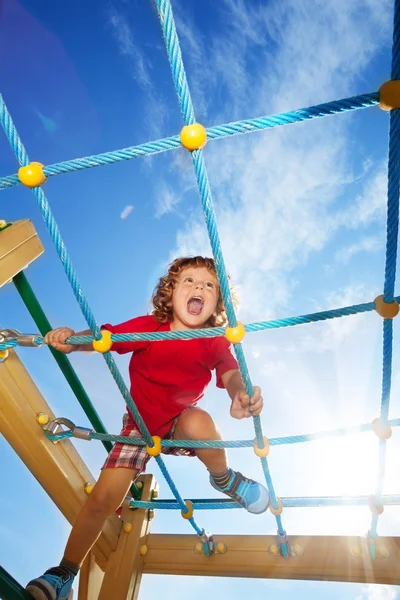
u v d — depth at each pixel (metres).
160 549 2.51
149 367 2.18
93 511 2.03
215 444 1.95
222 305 2.43
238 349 1.60
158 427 2.12
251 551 2.39
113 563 2.42
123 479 2.08
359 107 1.22
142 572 2.49
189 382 2.19
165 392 2.15
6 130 1.39
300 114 1.26
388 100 1.15
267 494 2.18
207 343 2.22
